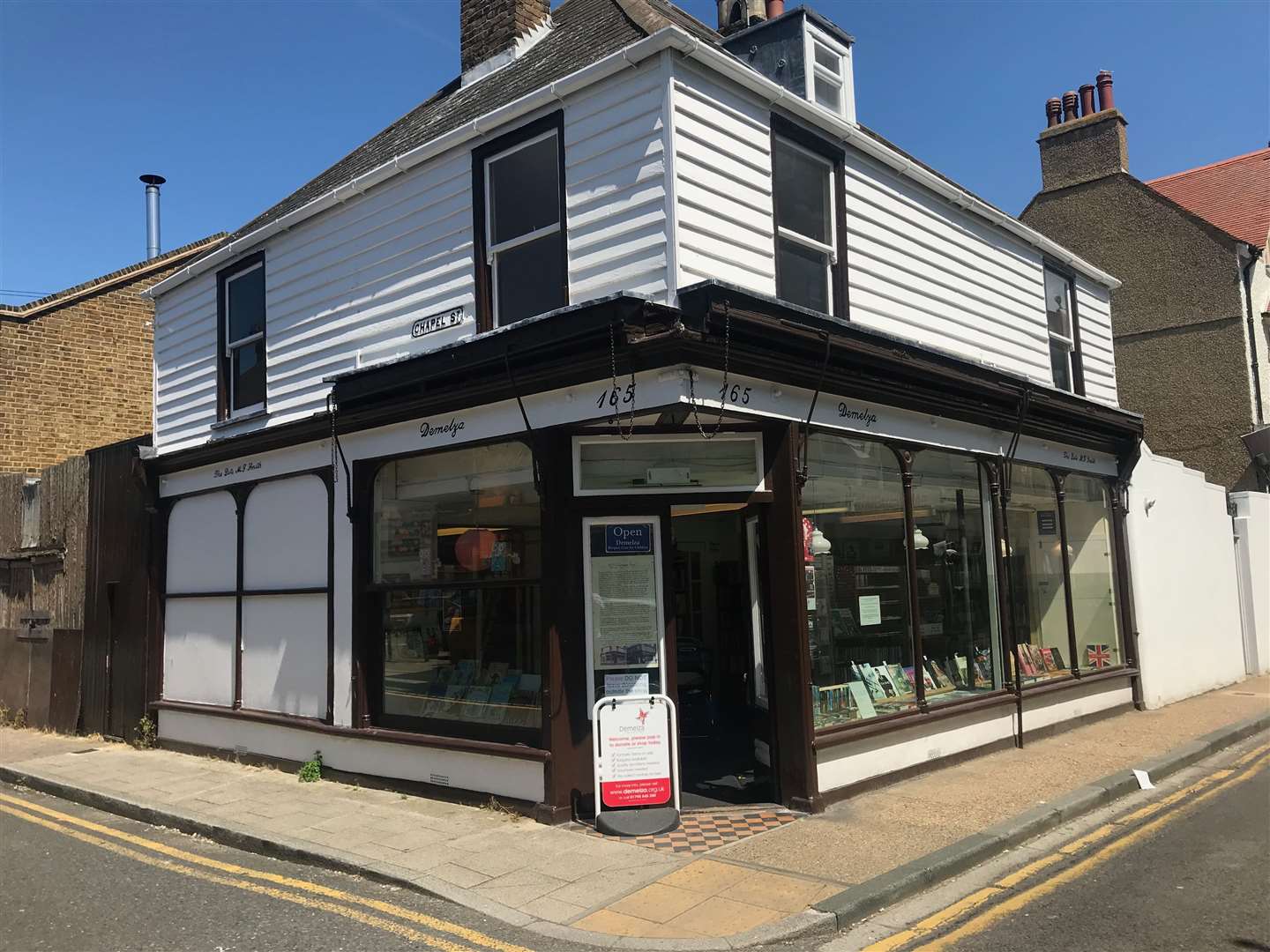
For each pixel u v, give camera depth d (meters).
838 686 8.06
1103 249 18.86
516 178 8.44
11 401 14.99
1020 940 4.95
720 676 11.62
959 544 9.94
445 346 8.04
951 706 9.03
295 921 5.48
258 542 10.48
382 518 9.19
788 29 9.33
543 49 10.11
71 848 7.32
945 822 6.94
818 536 8.13
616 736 7.20
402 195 9.35
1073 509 12.12
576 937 5.08
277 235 10.74
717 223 7.43
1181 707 12.54
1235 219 18.81
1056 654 11.29
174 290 12.39
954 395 9.50
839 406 8.25
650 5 9.85
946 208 10.54
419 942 5.10
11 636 14.15
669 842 6.67
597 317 6.81
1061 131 19.59
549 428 7.52
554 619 7.36
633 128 7.42
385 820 7.54
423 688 8.62
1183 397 17.67
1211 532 14.93
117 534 12.41
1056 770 8.70
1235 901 5.45
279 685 9.98
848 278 8.84
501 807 7.65
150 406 16.75
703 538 11.92
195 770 10.01
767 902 5.43
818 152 8.75
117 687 12.16
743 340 7.04
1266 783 8.48
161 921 5.54
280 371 10.55
